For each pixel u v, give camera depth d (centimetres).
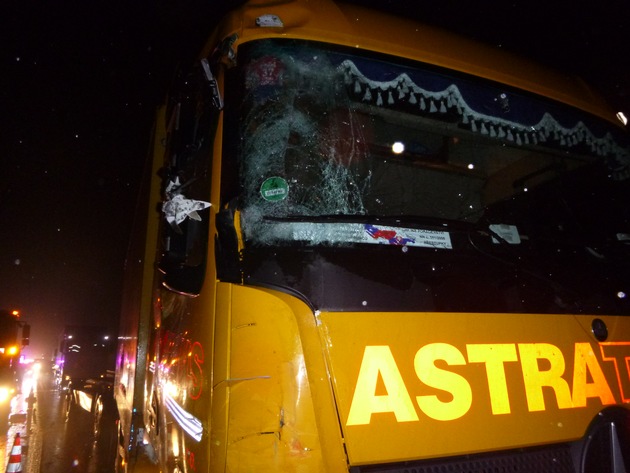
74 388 987
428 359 186
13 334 1524
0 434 1010
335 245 196
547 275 221
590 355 212
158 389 291
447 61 268
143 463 336
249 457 167
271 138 214
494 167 286
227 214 191
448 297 199
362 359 179
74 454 787
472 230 218
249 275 186
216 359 181
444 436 179
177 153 229
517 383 195
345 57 244
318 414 171
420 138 264
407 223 209
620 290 232
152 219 404
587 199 282
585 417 201
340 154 233
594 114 302
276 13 244
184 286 208
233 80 222
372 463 170
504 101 276
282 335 178
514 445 187
